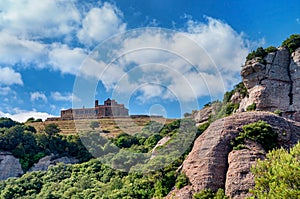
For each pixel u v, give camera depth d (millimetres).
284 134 49469
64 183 58969
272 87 67938
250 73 70688
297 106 65250
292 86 68062
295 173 29516
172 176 49031
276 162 32625
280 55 71625
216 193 43250
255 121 50969
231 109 71188
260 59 70562
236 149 47438
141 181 50000
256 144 47688
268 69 69688
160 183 48469
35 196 55156
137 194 48562
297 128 52469
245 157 45656
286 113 65812
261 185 31672
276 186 29500
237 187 42625
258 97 67125
